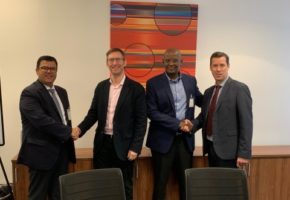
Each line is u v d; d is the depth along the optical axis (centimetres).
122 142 254
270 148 337
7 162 316
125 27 317
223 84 253
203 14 330
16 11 303
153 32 322
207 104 264
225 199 183
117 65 252
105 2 314
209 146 264
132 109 257
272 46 347
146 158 291
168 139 266
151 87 271
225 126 248
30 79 311
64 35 312
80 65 317
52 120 233
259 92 350
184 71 330
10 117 312
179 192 290
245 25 339
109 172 181
